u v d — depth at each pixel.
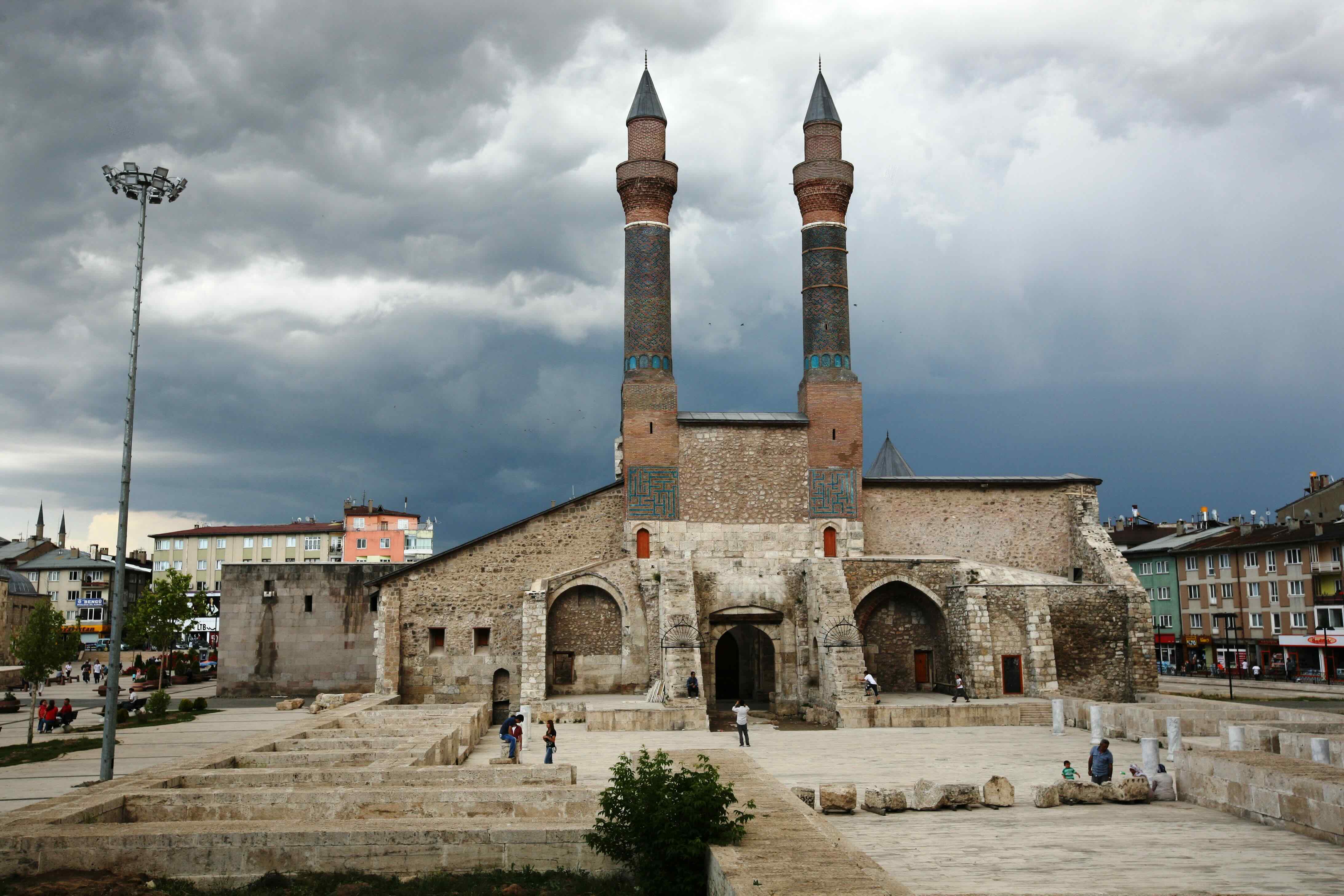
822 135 49.41
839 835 14.45
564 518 46.97
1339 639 63.25
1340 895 13.29
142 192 26.91
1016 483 49.38
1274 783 18.67
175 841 15.41
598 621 44.41
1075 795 21.25
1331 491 74.31
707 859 13.84
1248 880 14.23
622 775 15.51
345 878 15.31
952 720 36.72
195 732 36.06
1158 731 30.23
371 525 114.94
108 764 23.78
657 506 46.31
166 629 65.00
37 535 149.12
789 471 47.31
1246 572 72.88
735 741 32.75
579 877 15.41
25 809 16.89
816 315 48.69
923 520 49.06
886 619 46.06
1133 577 45.53
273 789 18.30
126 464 25.47
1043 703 37.53
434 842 15.70
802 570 43.22
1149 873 14.73
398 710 35.16
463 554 46.50
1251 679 66.06
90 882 14.81
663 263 47.91
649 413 46.91
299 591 53.16
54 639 36.94
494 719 43.69
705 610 42.59
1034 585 43.19
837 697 38.09
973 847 16.73
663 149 48.56
